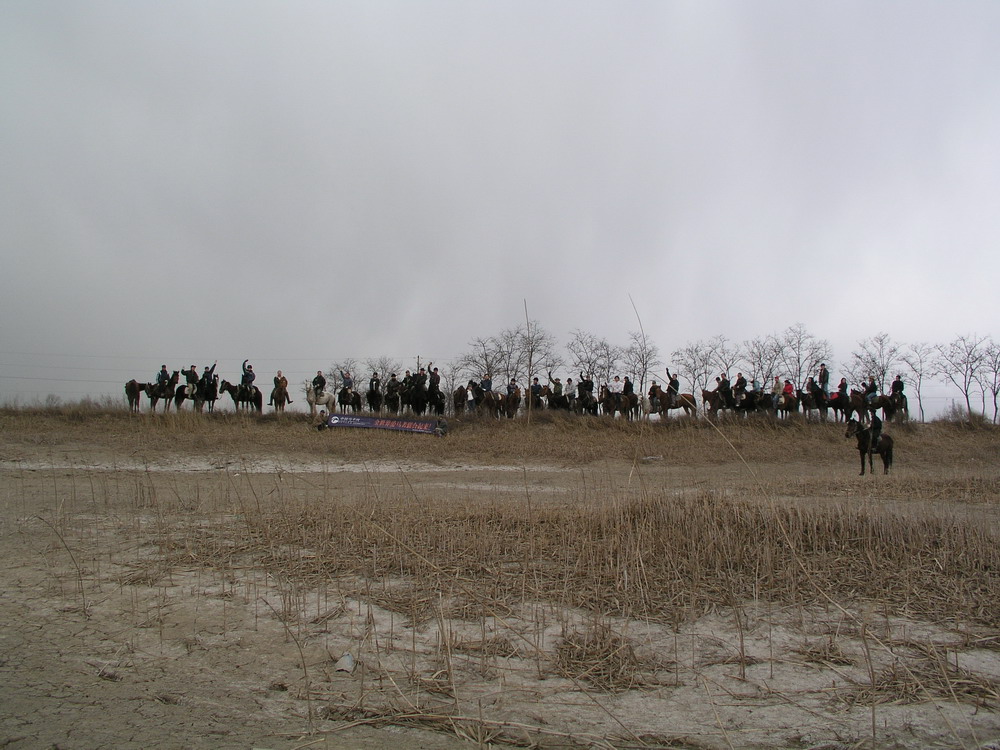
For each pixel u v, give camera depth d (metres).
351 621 5.79
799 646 5.38
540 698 4.46
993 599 6.31
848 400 29.12
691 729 4.05
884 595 6.48
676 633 5.55
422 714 4.15
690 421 29.23
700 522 8.39
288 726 4.04
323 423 27.89
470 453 24.27
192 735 3.89
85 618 5.97
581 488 15.77
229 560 7.78
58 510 11.20
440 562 7.43
